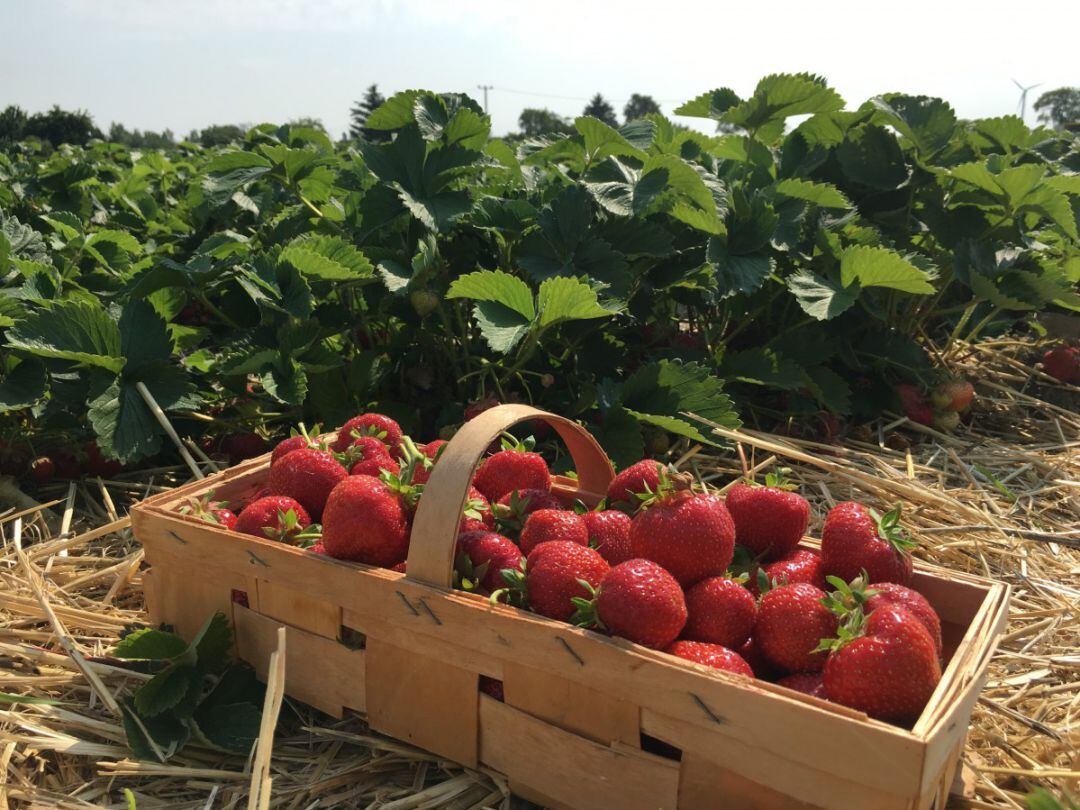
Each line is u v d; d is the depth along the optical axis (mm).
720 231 874
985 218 1064
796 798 312
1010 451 879
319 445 520
